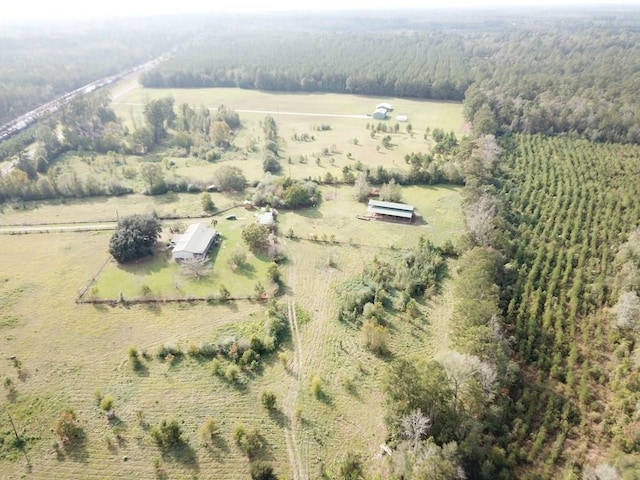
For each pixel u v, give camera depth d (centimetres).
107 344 7100
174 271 8850
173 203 11694
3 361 6775
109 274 8750
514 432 5512
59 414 5959
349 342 7200
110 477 5212
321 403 6138
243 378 6544
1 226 10525
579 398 6041
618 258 8544
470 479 5034
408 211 10869
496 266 8125
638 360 6294
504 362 5878
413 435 5075
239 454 5469
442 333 7375
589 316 7431
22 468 5303
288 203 11356
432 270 8738
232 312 7812
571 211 10375
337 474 5241
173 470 5284
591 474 4978
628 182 11638
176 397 6222
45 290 8312
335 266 9094
